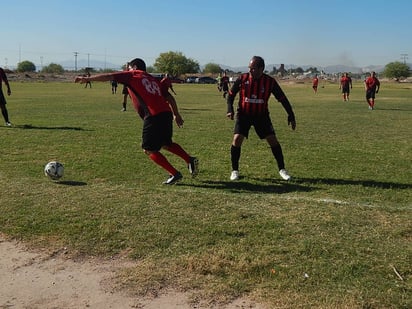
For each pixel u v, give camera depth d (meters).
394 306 3.36
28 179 6.95
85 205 5.56
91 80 6.40
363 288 3.61
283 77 121.19
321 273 3.85
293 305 3.38
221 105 24.83
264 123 7.18
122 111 19.56
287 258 4.13
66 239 4.65
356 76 122.19
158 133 6.65
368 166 8.30
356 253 4.21
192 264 4.02
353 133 13.05
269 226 4.88
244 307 3.41
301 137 12.13
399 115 19.17
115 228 4.86
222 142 11.03
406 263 4.01
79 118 16.31
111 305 3.50
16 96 31.61
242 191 6.45
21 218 5.16
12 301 3.59
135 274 3.92
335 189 6.61
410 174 7.64
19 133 12.02
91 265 4.15
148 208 5.45
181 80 86.06
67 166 8.07
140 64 6.91
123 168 7.95
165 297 3.58
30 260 4.27
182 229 4.81
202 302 3.49
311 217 5.13
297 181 7.12
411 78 116.06
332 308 3.32
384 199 6.09
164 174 7.56
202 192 6.23
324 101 30.17
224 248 4.34
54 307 3.49
